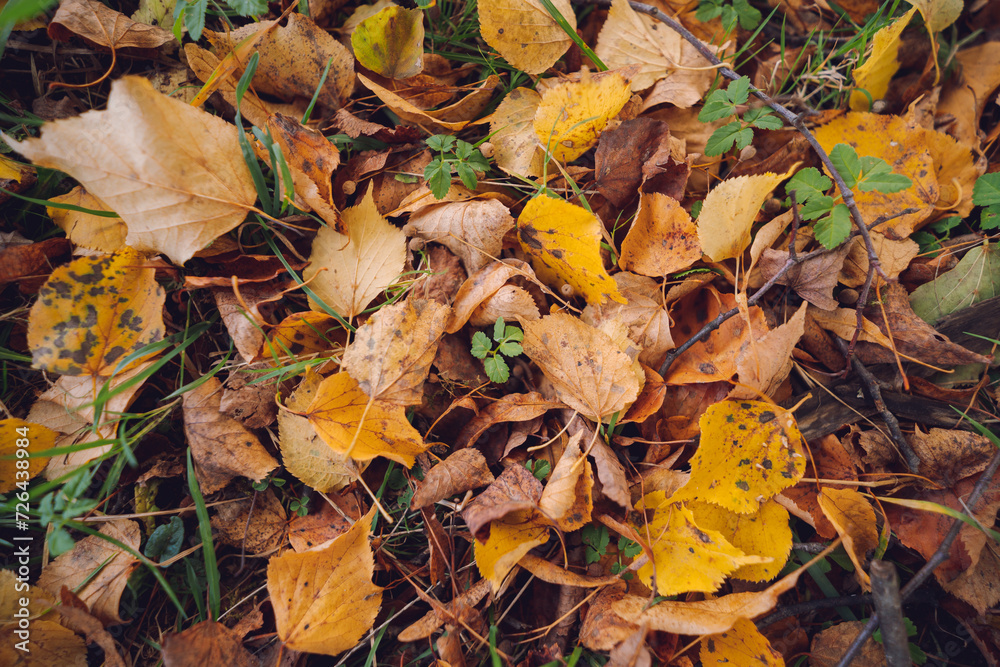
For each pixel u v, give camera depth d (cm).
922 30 49
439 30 51
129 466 45
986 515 45
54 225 47
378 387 43
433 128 49
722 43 50
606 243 48
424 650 46
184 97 48
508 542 42
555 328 44
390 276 45
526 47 48
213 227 43
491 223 45
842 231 44
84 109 48
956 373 47
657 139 46
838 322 47
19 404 46
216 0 48
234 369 46
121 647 44
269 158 45
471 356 46
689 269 47
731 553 41
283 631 41
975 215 50
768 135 50
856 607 47
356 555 43
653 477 45
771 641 47
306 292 44
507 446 45
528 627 45
